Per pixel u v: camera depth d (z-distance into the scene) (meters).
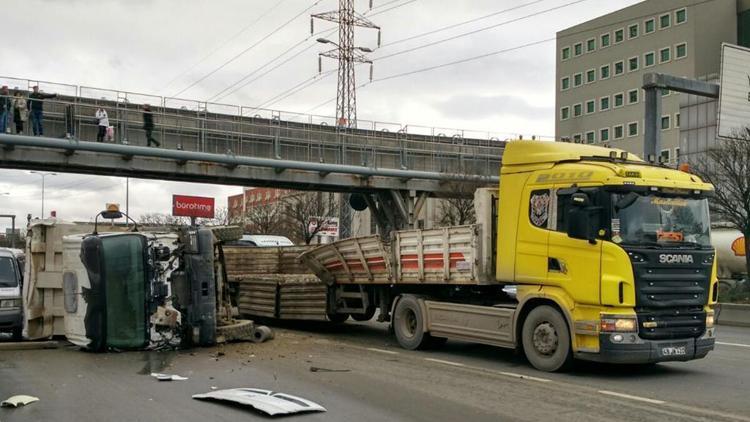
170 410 7.25
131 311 11.37
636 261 9.03
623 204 9.16
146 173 31.20
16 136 26.33
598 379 9.31
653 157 10.89
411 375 9.58
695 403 7.80
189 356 11.06
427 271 12.10
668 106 76.50
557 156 10.09
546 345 9.82
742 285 21.59
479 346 12.77
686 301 9.40
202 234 11.91
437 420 6.92
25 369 9.77
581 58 88.69
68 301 11.76
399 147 36.03
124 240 11.41
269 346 12.44
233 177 32.28
